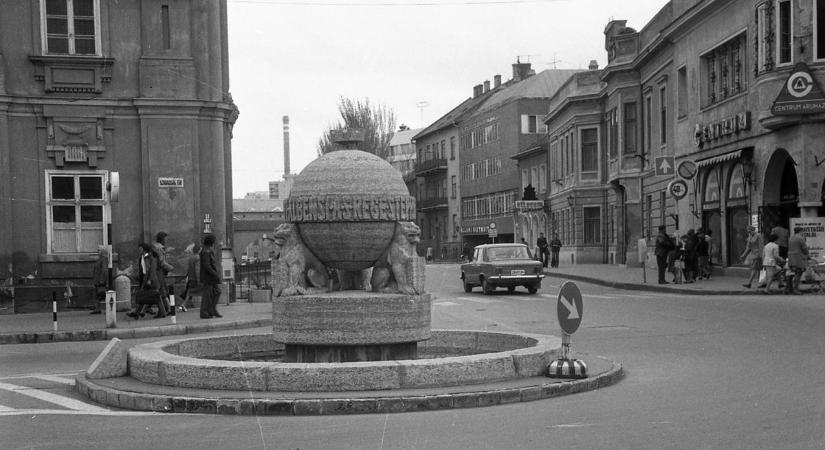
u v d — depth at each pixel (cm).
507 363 1074
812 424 837
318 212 1171
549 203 7425
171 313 2083
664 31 4097
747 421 860
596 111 6091
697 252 3284
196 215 2642
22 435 878
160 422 925
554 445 774
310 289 1188
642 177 4859
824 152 2777
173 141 2622
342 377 999
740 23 3275
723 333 1703
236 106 3222
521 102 8588
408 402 955
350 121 7681
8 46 2523
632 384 1125
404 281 1173
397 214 1184
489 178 9294
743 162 3191
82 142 2562
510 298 2997
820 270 2686
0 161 2489
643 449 752
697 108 3775
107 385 1089
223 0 3120
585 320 2069
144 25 2612
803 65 2756
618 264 5394
